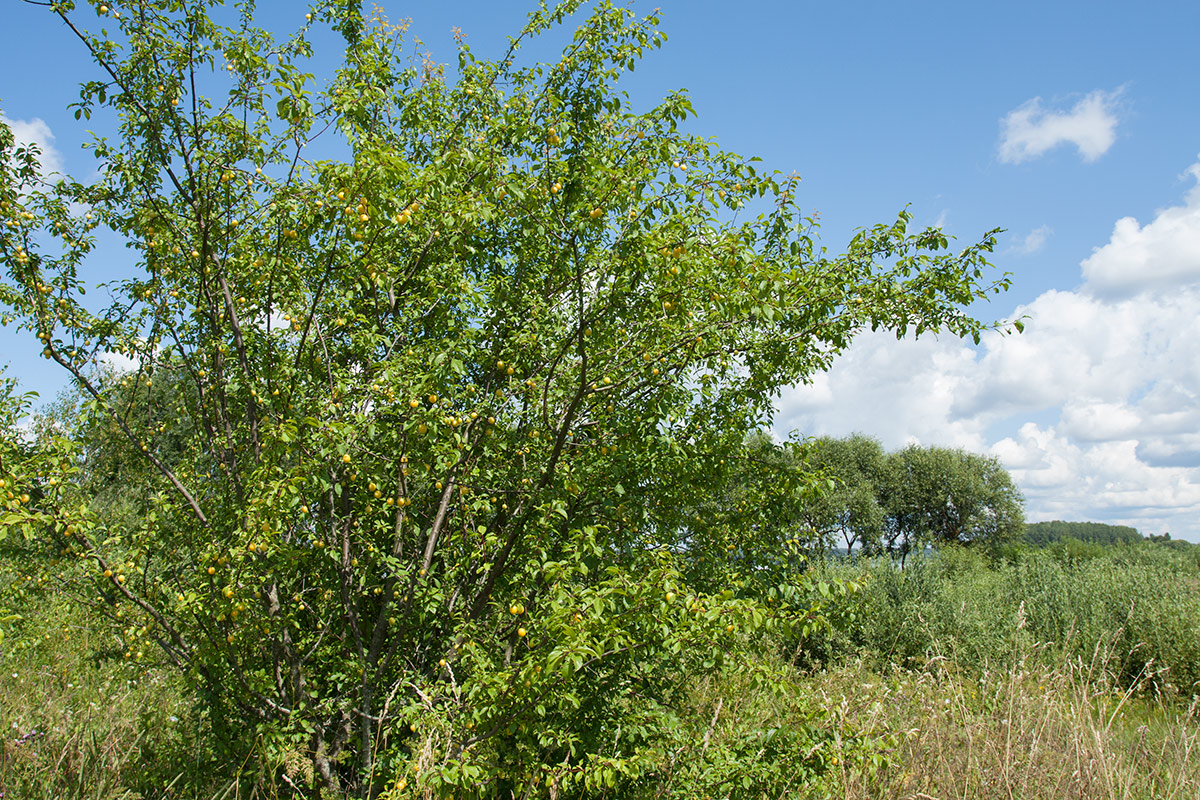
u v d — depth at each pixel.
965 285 4.17
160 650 4.90
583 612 2.91
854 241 4.25
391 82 5.25
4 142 4.07
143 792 4.23
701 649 3.41
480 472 4.27
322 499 4.37
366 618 4.62
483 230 4.55
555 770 3.29
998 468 33.41
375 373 3.97
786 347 4.21
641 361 4.03
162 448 5.02
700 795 3.48
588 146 4.16
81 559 3.91
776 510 4.75
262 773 3.80
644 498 4.71
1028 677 4.98
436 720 3.12
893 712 4.67
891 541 34.06
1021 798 3.76
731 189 3.96
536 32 5.12
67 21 3.75
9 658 5.62
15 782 4.05
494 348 4.80
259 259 4.31
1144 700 7.27
